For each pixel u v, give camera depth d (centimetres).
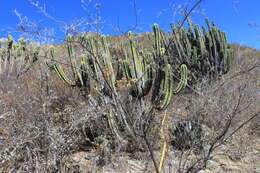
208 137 338
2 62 578
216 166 355
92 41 369
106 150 335
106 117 373
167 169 306
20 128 289
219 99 359
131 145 359
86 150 367
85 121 348
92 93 413
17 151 279
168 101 375
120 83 388
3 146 275
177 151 345
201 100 358
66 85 446
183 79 410
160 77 379
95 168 314
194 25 782
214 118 341
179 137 354
